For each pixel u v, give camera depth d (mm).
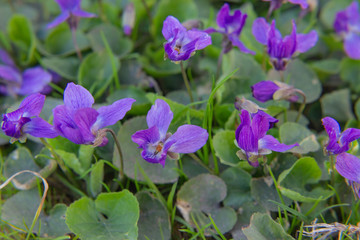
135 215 225
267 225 223
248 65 274
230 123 249
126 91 274
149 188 245
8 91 290
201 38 218
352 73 293
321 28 322
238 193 241
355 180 216
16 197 239
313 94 273
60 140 240
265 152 214
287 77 276
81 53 300
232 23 243
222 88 253
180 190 239
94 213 232
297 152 237
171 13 302
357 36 295
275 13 316
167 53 221
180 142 212
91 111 204
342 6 323
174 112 242
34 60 303
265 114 220
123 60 292
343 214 234
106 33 302
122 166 236
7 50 309
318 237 227
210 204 239
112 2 328
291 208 233
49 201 245
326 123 214
